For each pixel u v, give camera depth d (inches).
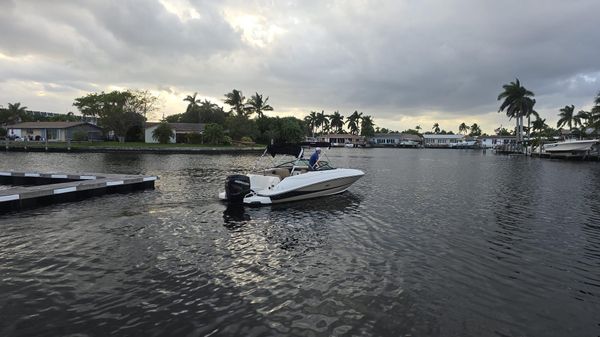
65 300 244.4
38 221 450.0
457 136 5418.3
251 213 510.0
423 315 234.2
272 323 220.5
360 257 338.3
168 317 225.3
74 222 445.7
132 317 224.5
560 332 220.4
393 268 312.0
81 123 2903.5
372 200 637.3
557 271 314.2
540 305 252.5
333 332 212.1
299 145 646.5
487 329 220.5
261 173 621.0
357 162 1777.8
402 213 534.3
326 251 354.0
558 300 260.5
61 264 306.8
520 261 336.8
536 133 3533.5
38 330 208.5
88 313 228.4
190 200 599.2
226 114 3715.6
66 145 2282.2
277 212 519.2
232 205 556.1
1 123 3609.7
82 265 305.3
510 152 3053.6
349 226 451.5
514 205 610.9
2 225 429.4
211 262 318.0
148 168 1186.0
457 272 306.7
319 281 282.4
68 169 1130.0
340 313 234.1
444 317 232.5
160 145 2420.0
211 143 2701.8
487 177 1085.1
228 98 3631.9
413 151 3747.5
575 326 227.1
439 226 459.5
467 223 478.0
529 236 420.5
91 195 639.1
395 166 1535.4
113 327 213.2
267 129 3383.4
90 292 256.7
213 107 3700.8
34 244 358.0
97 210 517.7
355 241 388.5
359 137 5359.3
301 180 586.9
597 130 2464.3
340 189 665.6
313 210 538.6
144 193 674.8
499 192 764.6
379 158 2201.0
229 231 417.1
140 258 323.9
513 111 2984.7
